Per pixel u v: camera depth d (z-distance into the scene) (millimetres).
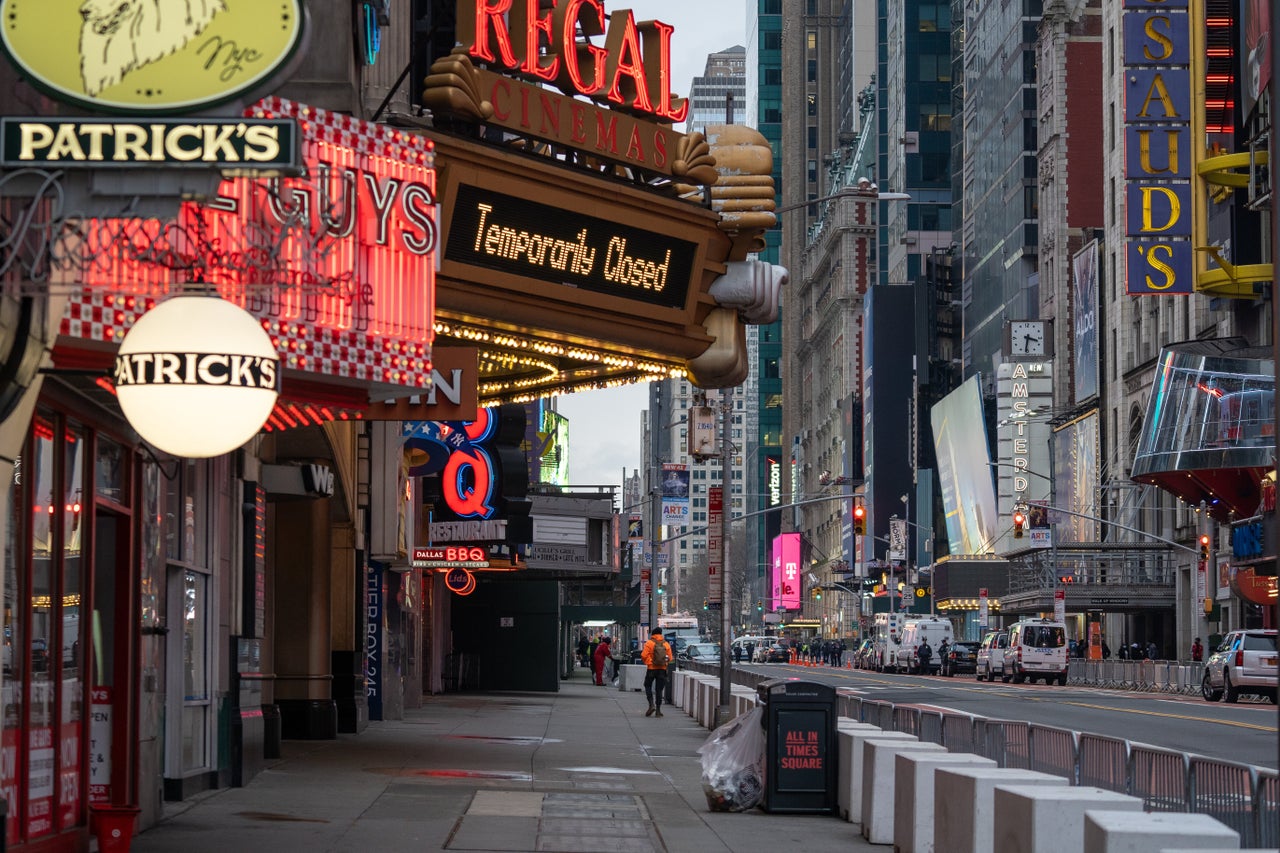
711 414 37938
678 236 23641
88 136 9031
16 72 9094
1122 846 9133
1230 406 68812
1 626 11258
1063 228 108938
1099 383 96375
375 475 32031
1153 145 63469
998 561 111562
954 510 127375
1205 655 76312
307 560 28562
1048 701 46812
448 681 57469
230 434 10070
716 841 15805
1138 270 63281
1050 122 110375
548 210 21703
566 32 21719
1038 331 110438
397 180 14422
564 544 54375
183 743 17891
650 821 17281
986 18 133250
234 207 12172
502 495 39562
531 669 57688
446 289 20828
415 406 17266
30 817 12344
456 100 20234
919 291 154125
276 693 28547
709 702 34781
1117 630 97125
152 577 16078
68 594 13453
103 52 9094
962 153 152375
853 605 168125
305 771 21891
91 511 13867
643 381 26516
